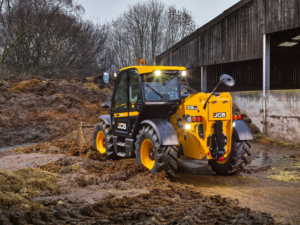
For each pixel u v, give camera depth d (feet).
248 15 39.14
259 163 22.26
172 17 93.56
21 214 10.39
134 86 19.27
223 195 14.61
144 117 18.56
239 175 18.85
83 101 45.19
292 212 12.21
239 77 57.26
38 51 87.81
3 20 77.77
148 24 94.07
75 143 27.86
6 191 13.10
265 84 35.19
